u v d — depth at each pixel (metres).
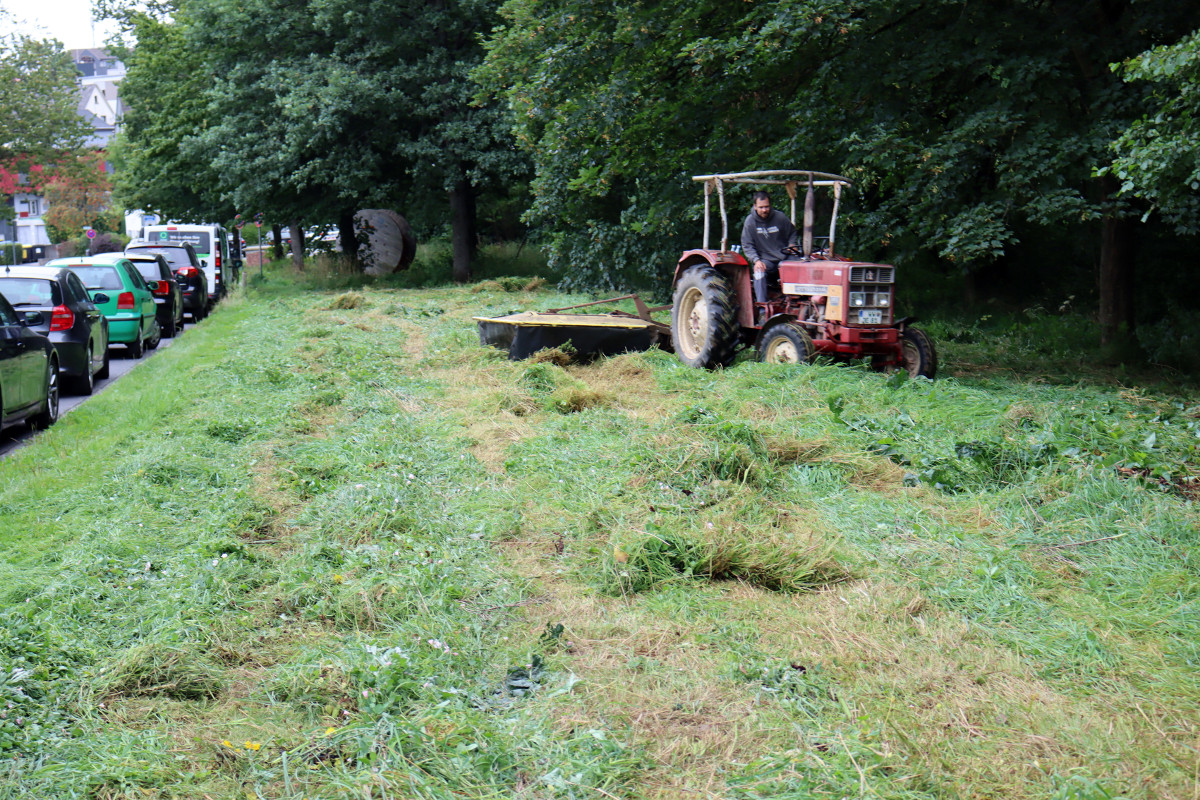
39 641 4.16
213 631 4.40
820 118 12.80
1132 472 6.29
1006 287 19.08
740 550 5.14
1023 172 10.71
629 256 19.61
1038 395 9.34
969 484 6.41
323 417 9.36
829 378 9.10
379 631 4.53
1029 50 11.20
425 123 26.70
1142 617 4.41
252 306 22.67
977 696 3.80
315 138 25.08
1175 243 15.98
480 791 3.18
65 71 56.72
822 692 3.84
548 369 10.55
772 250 10.80
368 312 19.20
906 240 13.02
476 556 5.47
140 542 5.69
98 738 3.53
